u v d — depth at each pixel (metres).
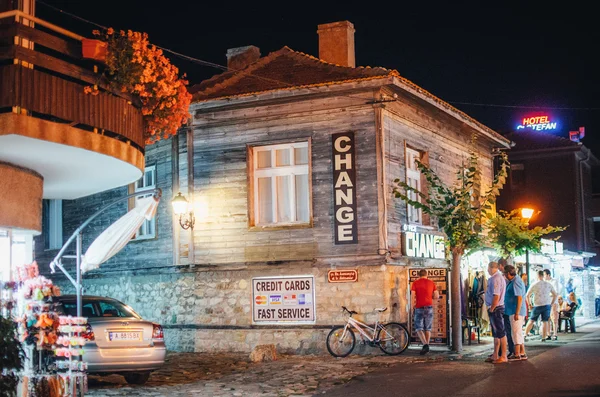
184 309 19.83
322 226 18.52
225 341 19.23
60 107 10.13
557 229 23.00
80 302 12.27
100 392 12.68
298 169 19.08
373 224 18.05
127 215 12.95
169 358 18.05
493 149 27.20
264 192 19.42
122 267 21.42
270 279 18.91
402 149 19.45
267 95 18.75
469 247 17.98
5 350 9.13
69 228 23.36
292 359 17.30
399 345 17.45
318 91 18.36
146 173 21.31
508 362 15.09
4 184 10.81
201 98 19.72
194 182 19.92
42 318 10.20
